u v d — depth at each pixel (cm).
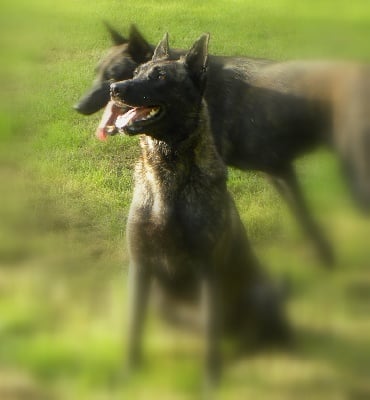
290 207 1207
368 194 1167
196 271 864
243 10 2611
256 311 928
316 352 947
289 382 884
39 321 982
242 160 1165
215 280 860
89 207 1330
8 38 2308
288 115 1143
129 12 2564
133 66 1237
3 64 2081
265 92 1138
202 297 880
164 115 831
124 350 900
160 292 909
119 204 1351
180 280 875
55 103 1797
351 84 1148
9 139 1614
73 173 1467
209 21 2462
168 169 830
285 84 1145
